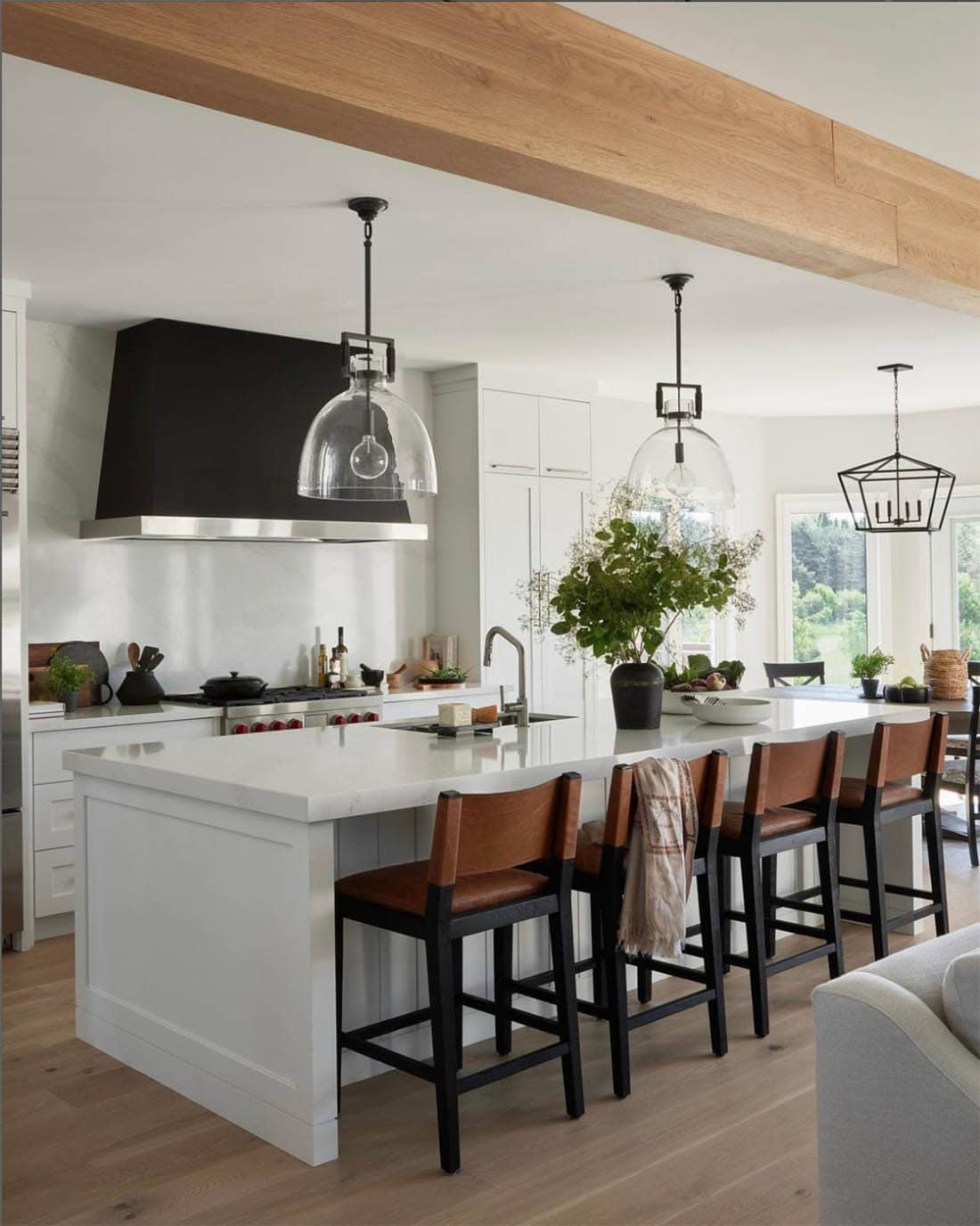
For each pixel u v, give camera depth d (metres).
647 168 3.03
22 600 4.80
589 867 3.40
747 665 8.91
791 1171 2.81
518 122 2.75
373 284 4.84
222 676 6.08
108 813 3.60
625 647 4.29
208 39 2.26
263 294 4.98
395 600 6.82
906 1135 2.05
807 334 5.94
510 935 3.47
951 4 2.10
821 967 4.41
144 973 3.46
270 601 6.31
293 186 3.66
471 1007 3.33
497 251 4.39
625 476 8.06
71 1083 3.39
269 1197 2.72
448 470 6.80
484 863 2.89
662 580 4.08
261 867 3.02
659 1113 3.14
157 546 5.90
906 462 8.69
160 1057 3.39
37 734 4.89
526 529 6.84
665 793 3.30
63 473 5.59
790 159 3.43
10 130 3.21
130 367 5.55
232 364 5.61
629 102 3.00
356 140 2.67
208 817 3.18
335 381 5.95
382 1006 3.43
